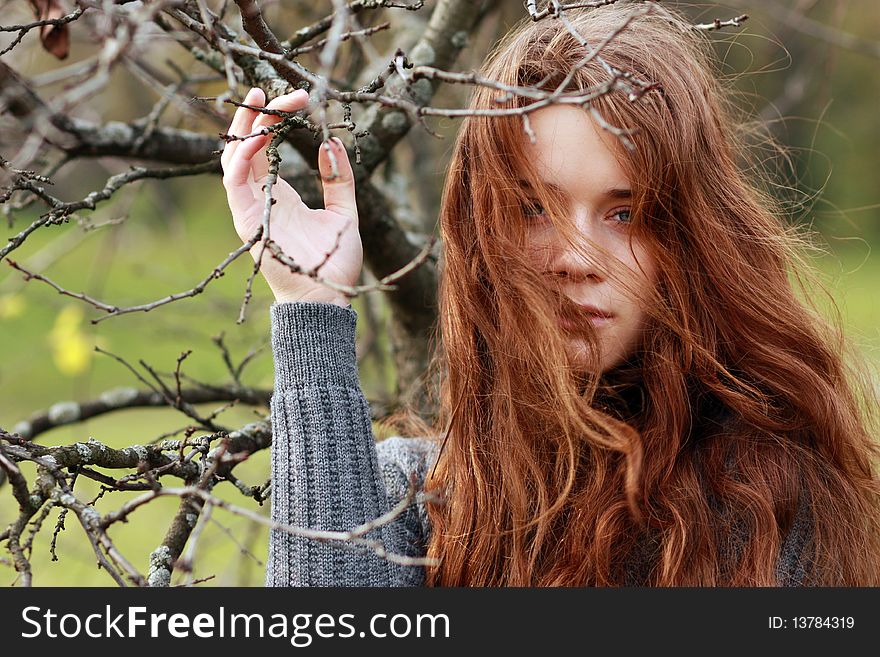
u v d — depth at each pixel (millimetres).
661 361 1790
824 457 1867
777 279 1923
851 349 2133
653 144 1677
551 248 1736
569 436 1723
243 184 1642
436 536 1829
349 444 1664
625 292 1703
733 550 1764
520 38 1820
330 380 1672
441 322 2086
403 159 3400
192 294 1263
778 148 2396
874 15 6160
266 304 3287
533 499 1828
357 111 2646
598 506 1759
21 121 1943
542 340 1720
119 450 1523
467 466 1860
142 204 3871
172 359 5555
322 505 1628
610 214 1707
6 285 2871
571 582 1738
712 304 1841
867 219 9195
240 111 1613
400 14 2887
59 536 3439
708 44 2217
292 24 3102
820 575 1762
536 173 1653
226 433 1855
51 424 2379
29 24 1455
